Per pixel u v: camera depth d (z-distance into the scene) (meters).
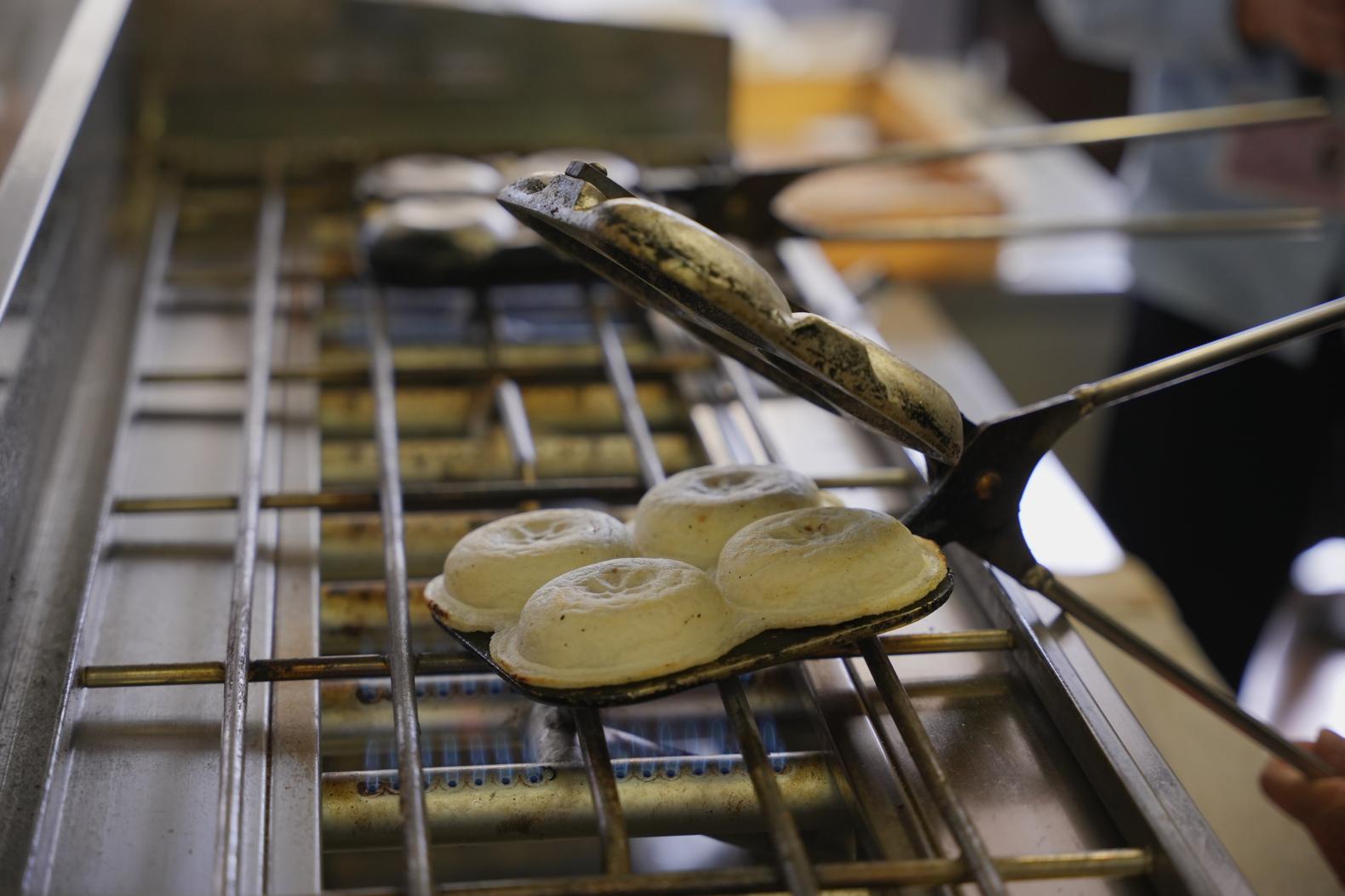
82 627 0.77
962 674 0.78
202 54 1.50
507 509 0.91
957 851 0.69
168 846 0.69
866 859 0.72
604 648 0.69
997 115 2.35
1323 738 0.87
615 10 1.82
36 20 1.46
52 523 0.86
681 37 1.59
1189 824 0.68
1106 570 1.03
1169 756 0.93
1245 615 1.86
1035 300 1.92
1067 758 0.74
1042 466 1.11
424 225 1.10
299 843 0.69
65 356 0.97
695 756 0.73
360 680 0.78
